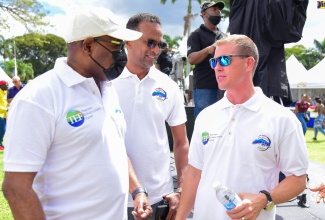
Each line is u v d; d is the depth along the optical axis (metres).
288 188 1.98
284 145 1.99
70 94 1.73
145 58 2.58
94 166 1.74
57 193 1.72
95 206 1.75
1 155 8.72
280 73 3.44
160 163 2.68
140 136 2.61
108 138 1.81
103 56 1.79
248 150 2.00
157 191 2.65
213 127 2.14
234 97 2.11
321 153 9.97
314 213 3.73
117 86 2.62
